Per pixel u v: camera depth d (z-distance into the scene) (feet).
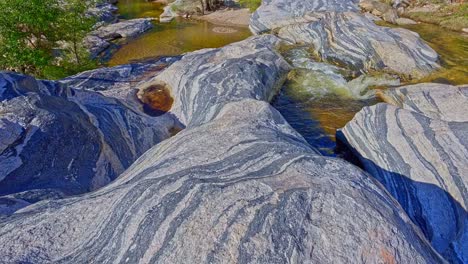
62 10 49.42
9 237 12.61
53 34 47.67
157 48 67.41
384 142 24.79
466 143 22.18
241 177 13.88
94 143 23.15
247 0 99.76
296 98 38.99
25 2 42.88
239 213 11.71
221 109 26.76
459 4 78.79
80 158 21.63
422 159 22.22
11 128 20.36
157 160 17.46
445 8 79.30
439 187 20.42
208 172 14.48
